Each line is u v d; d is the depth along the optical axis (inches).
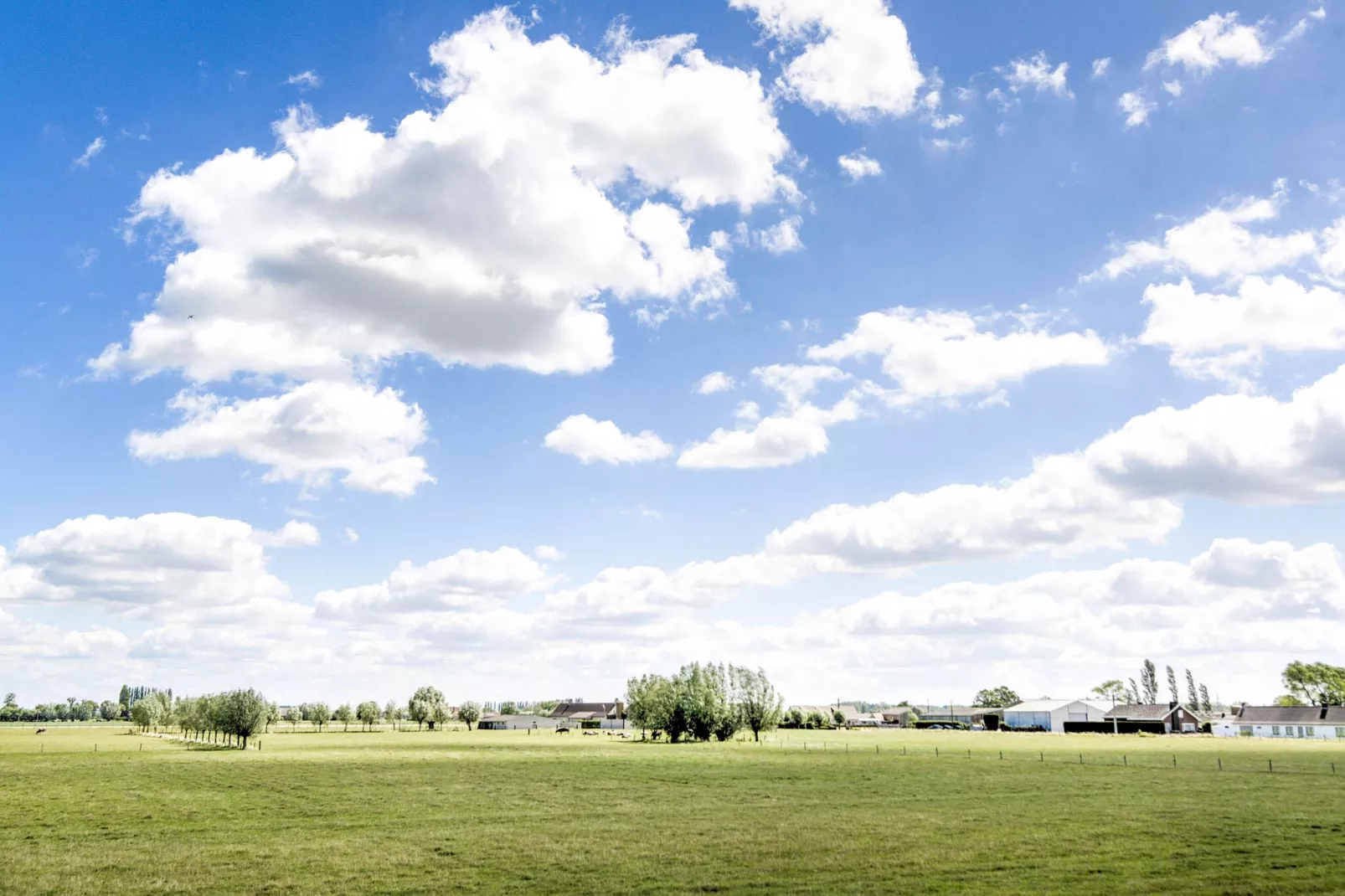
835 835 1477.6
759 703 5221.5
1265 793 2012.8
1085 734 6604.3
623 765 2999.5
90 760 3501.5
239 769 2930.6
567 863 1268.5
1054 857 1253.7
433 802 1975.9
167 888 1144.2
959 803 1877.5
